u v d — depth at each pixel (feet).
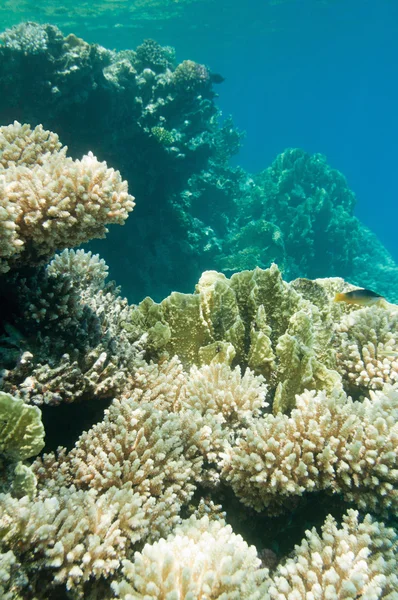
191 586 5.47
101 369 9.07
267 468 7.92
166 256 46.01
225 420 9.57
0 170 9.16
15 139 10.46
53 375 8.26
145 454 7.73
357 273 68.13
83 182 8.30
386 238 283.79
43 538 5.80
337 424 8.52
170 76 42.60
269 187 56.70
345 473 7.92
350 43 185.26
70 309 9.46
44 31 32.09
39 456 8.47
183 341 12.44
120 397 9.52
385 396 9.47
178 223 46.14
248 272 13.23
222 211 53.16
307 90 331.16
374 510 7.79
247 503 8.17
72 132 35.76
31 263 9.04
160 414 8.47
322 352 12.38
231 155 59.36
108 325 10.82
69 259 12.32
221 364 10.55
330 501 8.61
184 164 46.16
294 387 11.00
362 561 6.59
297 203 57.72
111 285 13.50
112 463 7.67
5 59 30.91
